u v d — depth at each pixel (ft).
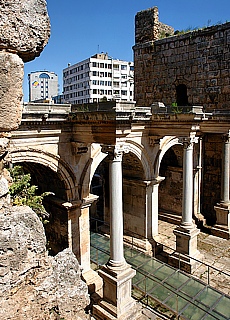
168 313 38.55
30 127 37.81
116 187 37.50
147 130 52.54
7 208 11.95
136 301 40.88
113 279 36.70
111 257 38.68
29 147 38.34
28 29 12.32
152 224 58.18
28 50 12.59
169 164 73.97
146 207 56.54
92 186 85.30
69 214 44.80
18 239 11.31
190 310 36.29
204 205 73.00
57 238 47.88
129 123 36.94
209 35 62.80
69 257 15.65
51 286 12.47
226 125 58.85
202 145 70.74
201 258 54.08
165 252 57.82
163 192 76.02
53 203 46.37
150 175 56.08
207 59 63.57
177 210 73.61
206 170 71.61
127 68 290.15
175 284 41.55
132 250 52.31
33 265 11.84
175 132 49.03
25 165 45.32
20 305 11.44
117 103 35.40
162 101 72.02
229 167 66.13
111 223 38.27
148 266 46.34
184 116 46.52
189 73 66.54
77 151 42.75
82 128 40.88
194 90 66.13
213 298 38.47
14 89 12.16
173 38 68.23
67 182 43.65
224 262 54.19
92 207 73.26
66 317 14.16
